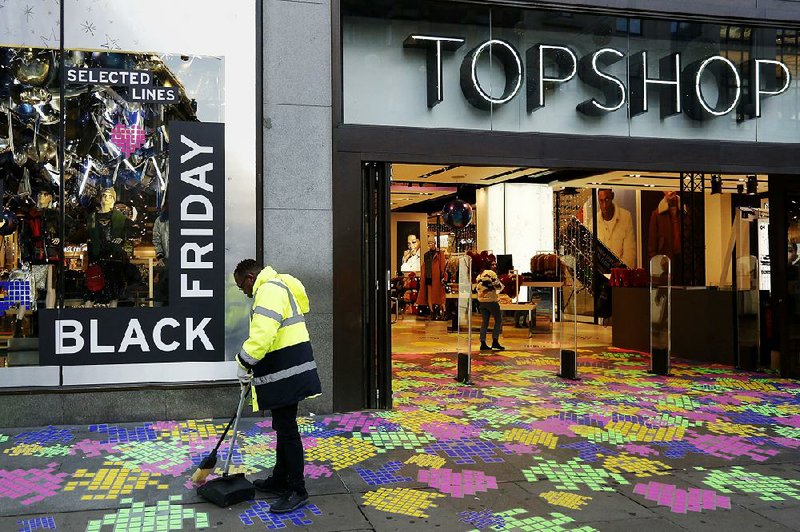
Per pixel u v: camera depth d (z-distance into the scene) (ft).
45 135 21.26
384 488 15.44
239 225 22.04
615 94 26.78
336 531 13.03
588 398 25.50
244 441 19.07
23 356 20.86
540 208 60.34
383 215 23.44
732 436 20.07
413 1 25.00
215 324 21.86
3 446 18.52
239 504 14.37
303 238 22.62
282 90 22.54
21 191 21.12
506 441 19.36
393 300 62.03
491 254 53.06
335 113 22.97
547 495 15.08
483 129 25.53
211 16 22.12
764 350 33.58
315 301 22.66
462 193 60.08
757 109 28.19
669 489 15.52
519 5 25.35
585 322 61.05
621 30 27.04
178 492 15.05
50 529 12.99
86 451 18.07
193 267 21.81
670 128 27.37
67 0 21.35
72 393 20.88
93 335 21.20
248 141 22.17
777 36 28.68
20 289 20.95
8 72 21.09
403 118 24.84
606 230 61.62
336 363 22.80
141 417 21.34
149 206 21.71
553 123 26.22
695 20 27.09
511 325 56.34
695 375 31.09
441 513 13.98
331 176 22.90
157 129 21.79
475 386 27.99
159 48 21.81
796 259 29.94
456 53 25.41
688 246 47.78
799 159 27.76
